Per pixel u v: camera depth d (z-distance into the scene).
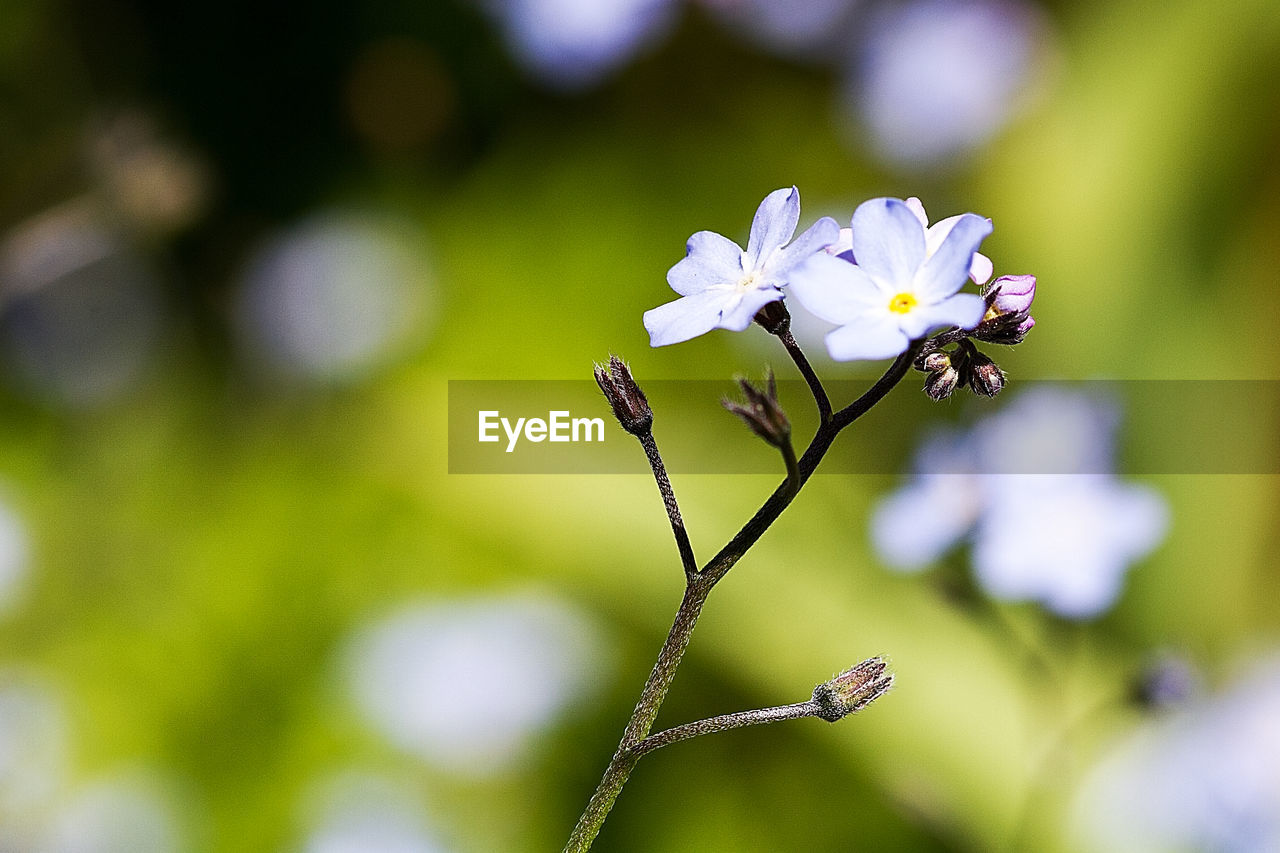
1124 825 0.23
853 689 0.16
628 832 0.26
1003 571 0.23
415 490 0.30
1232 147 0.32
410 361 0.33
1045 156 0.33
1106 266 0.31
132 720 0.28
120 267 0.32
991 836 0.23
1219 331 0.31
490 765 0.26
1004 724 0.25
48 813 0.25
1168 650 0.23
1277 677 0.25
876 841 0.25
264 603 0.29
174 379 0.33
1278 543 0.29
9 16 0.33
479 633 0.26
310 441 0.32
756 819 0.25
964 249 0.15
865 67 0.33
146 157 0.30
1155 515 0.23
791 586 0.27
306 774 0.27
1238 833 0.23
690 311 0.16
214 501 0.31
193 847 0.26
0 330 0.31
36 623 0.28
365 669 0.26
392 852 0.24
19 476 0.31
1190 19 0.33
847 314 0.15
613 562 0.28
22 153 0.31
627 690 0.27
